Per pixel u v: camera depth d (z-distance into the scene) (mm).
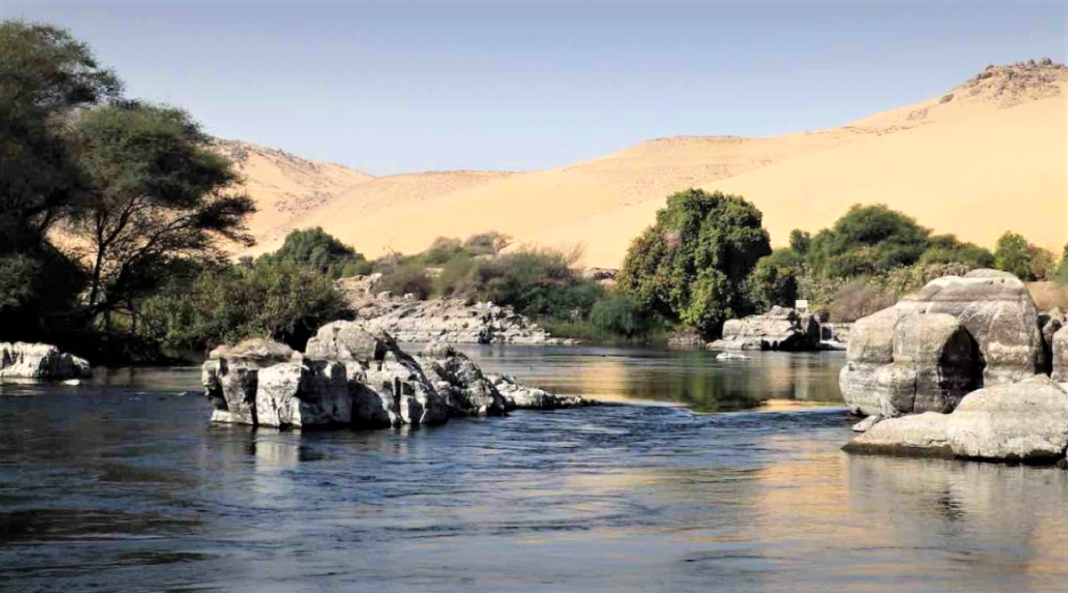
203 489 23594
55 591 16281
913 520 20828
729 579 16922
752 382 54500
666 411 40094
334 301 74438
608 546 18875
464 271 117938
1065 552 18562
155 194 61250
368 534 19703
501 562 17812
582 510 21797
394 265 134750
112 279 65875
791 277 108562
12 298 54531
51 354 50125
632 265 109688
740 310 106188
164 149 62625
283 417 32469
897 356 33469
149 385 46844
